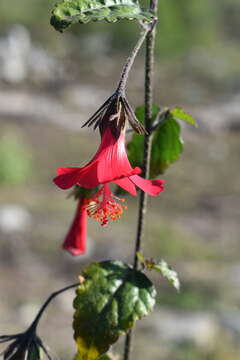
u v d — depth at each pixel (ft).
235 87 74.64
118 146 7.52
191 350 25.04
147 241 36.91
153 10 7.89
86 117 64.49
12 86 72.13
